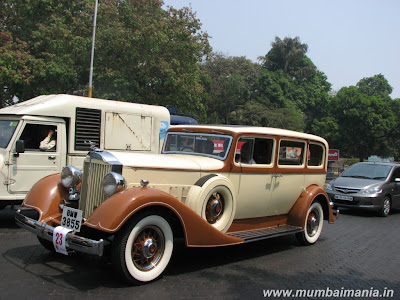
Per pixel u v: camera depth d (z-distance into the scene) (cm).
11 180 720
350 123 4106
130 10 1973
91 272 457
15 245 571
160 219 430
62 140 796
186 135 593
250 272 498
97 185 448
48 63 1850
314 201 682
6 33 1852
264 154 592
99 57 1886
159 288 417
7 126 745
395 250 679
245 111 4019
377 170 1186
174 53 2048
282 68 5066
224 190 509
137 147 931
